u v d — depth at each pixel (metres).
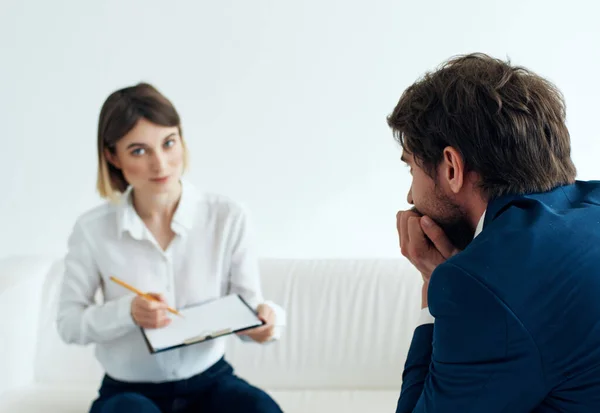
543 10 2.12
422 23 2.14
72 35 2.19
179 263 1.51
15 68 2.21
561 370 0.80
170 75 2.21
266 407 1.37
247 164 2.25
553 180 0.91
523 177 0.89
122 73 2.21
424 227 1.01
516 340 0.79
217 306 1.47
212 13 2.17
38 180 2.28
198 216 1.54
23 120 2.24
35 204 2.29
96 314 1.43
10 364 1.76
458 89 0.90
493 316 0.79
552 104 0.91
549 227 0.84
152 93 1.43
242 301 1.49
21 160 2.27
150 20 2.18
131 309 1.40
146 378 1.48
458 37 2.15
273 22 2.16
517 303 0.79
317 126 2.22
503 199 0.90
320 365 1.88
